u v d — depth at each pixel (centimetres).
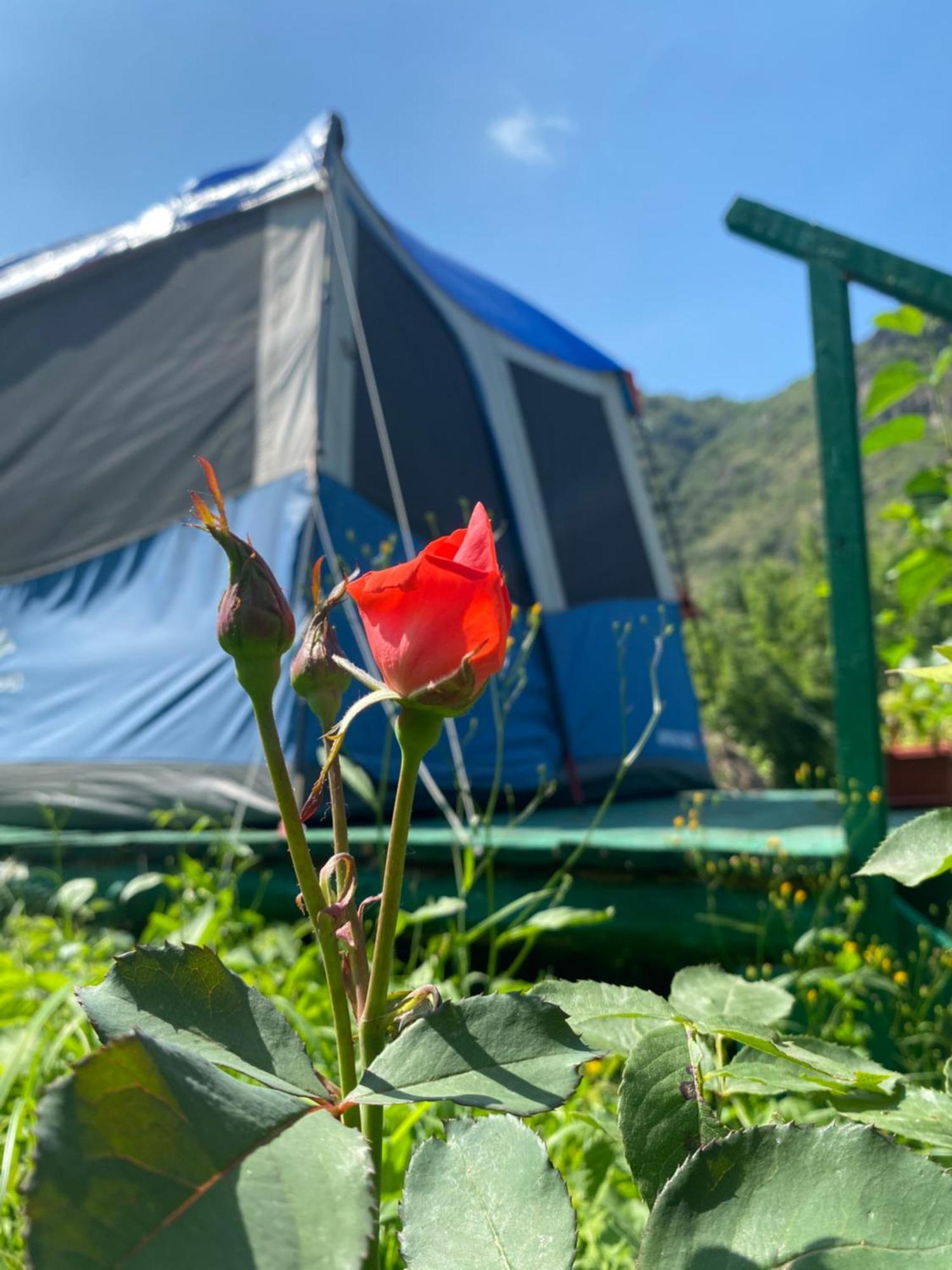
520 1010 45
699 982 78
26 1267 31
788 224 216
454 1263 44
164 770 315
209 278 391
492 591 48
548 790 225
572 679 457
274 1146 36
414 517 384
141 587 361
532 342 537
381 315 407
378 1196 36
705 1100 59
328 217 367
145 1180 33
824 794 449
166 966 47
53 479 399
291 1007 142
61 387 414
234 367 368
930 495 241
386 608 49
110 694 343
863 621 198
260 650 48
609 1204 99
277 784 50
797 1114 119
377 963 50
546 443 512
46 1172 32
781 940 198
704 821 330
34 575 386
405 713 49
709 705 589
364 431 367
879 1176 40
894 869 64
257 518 332
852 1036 170
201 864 266
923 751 378
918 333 232
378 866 241
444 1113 125
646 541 565
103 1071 35
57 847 278
